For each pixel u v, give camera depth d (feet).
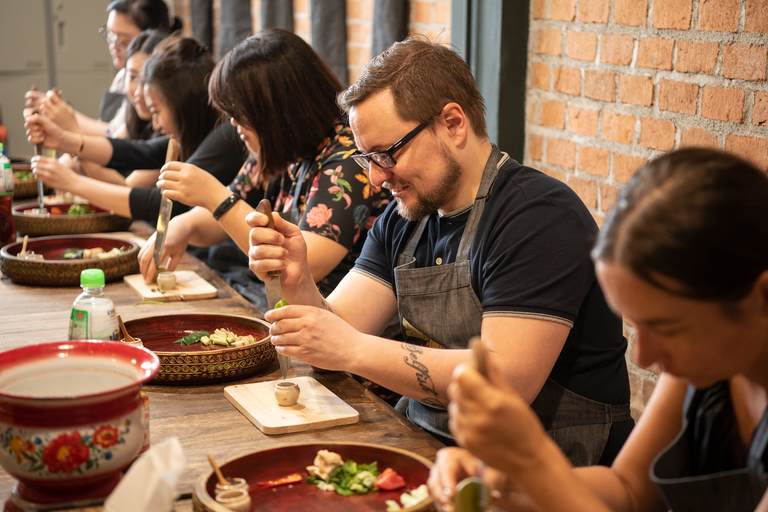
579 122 7.10
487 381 2.15
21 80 16.29
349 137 6.18
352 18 10.58
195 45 8.52
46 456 2.76
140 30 11.77
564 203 4.15
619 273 2.29
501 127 7.72
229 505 2.85
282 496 3.08
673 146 6.18
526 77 7.66
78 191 7.85
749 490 2.55
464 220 4.47
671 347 2.34
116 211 7.86
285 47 6.09
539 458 2.19
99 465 2.83
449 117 4.21
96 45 16.58
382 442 3.65
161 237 5.98
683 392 3.03
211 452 3.51
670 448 2.84
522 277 3.98
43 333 5.03
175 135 8.48
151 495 2.38
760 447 2.52
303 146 6.21
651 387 6.66
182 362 4.22
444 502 2.58
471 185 4.42
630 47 6.47
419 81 4.16
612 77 6.68
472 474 2.71
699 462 2.88
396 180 4.32
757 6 5.38
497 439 2.16
